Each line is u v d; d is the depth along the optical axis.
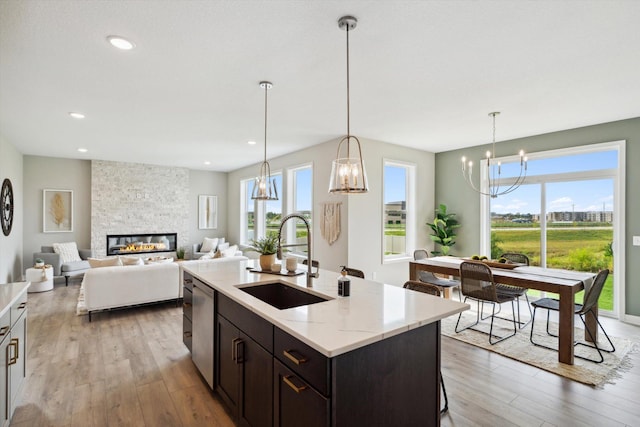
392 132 4.93
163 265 4.73
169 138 5.33
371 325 1.56
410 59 2.60
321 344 1.33
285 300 2.58
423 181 6.26
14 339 2.21
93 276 4.21
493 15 2.02
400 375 1.63
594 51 2.46
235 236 9.14
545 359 3.12
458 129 4.73
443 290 4.98
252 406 1.91
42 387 2.61
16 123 4.42
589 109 3.82
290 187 6.75
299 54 2.52
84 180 7.50
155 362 3.06
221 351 2.35
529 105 3.69
